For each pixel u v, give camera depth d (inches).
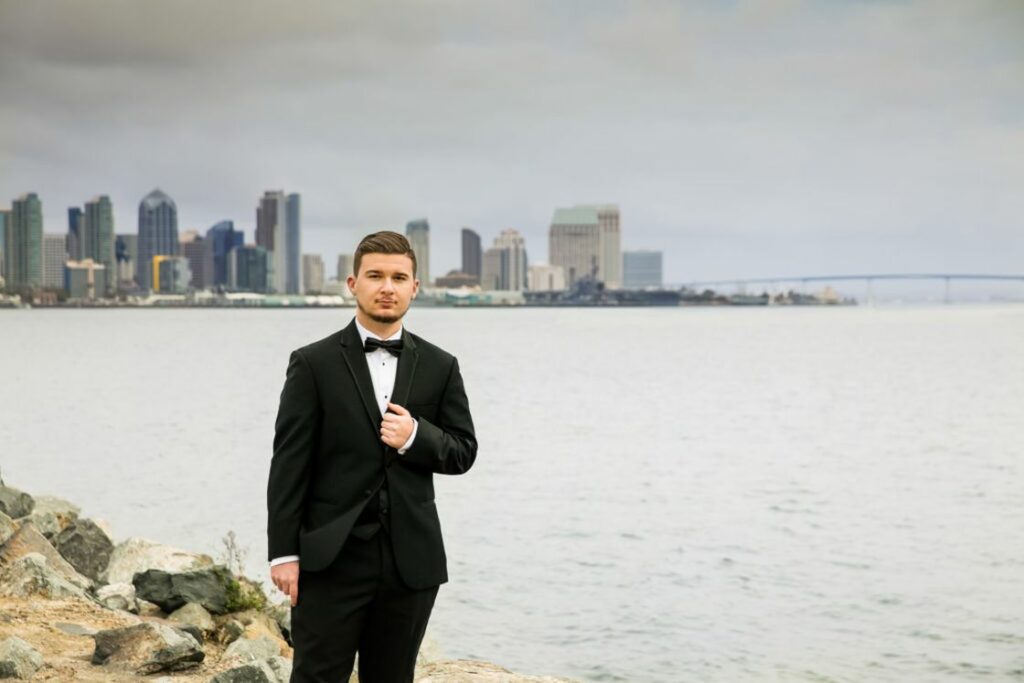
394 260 151.7
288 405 150.3
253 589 421.4
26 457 1200.8
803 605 589.3
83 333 6535.4
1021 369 3161.9
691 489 1003.9
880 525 823.1
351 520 147.6
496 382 2632.9
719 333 6732.3
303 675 149.6
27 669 257.1
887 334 6555.1
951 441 1432.1
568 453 1283.2
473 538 753.0
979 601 596.7
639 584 629.0
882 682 468.4
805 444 1395.2
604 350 4441.4
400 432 147.6
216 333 6510.8
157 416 1710.1
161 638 275.6
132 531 760.3
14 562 345.1
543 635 530.9
